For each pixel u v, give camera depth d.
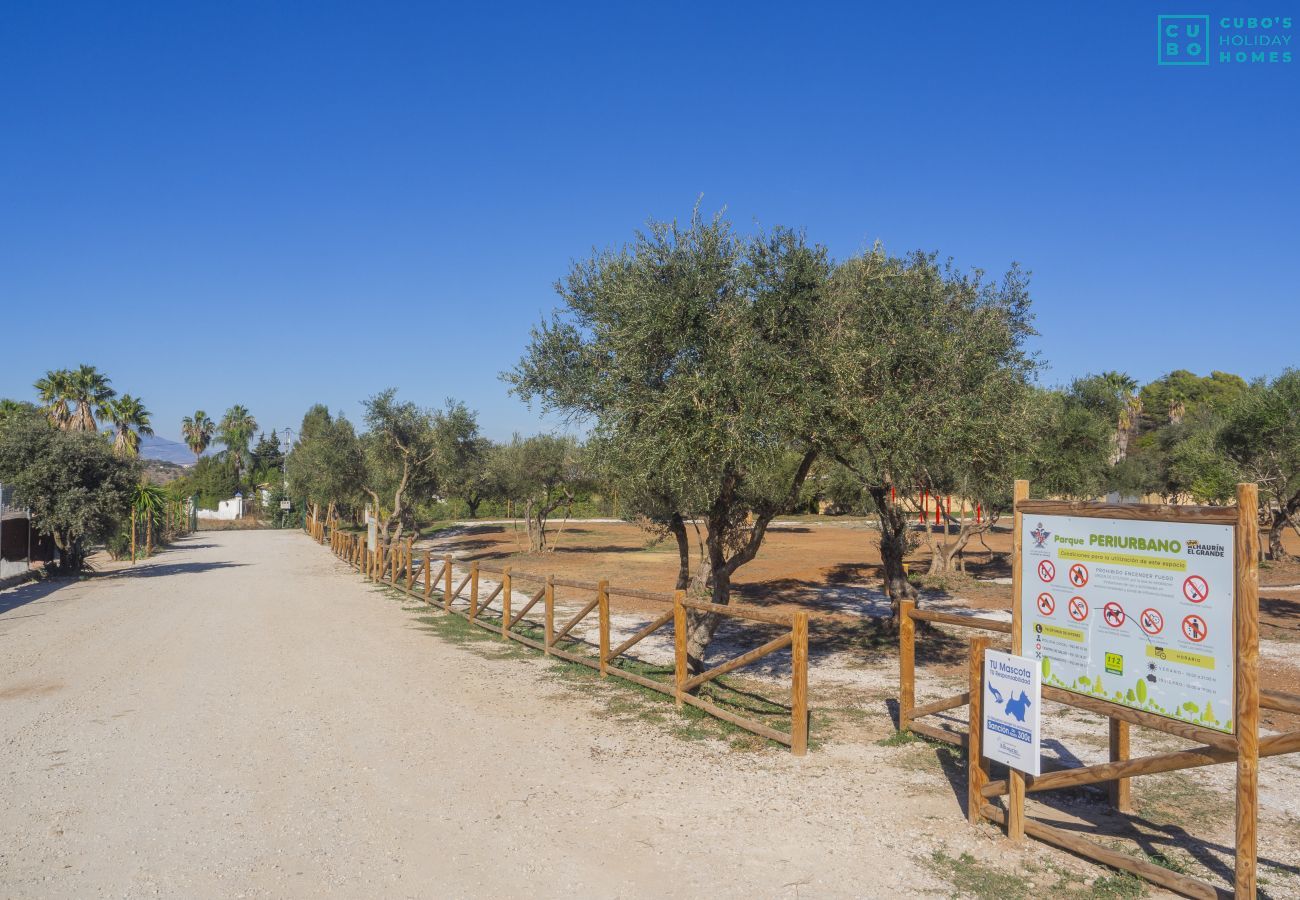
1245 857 3.85
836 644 12.46
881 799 5.93
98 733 7.87
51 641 13.41
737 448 7.33
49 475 24.39
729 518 10.12
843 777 6.42
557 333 9.91
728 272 7.91
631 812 5.77
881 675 10.29
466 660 11.52
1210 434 23.61
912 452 7.95
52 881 4.76
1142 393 66.12
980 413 8.40
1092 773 4.67
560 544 36.16
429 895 4.57
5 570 23.19
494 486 32.50
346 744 7.47
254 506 76.75
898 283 8.34
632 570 24.44
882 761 6.81
